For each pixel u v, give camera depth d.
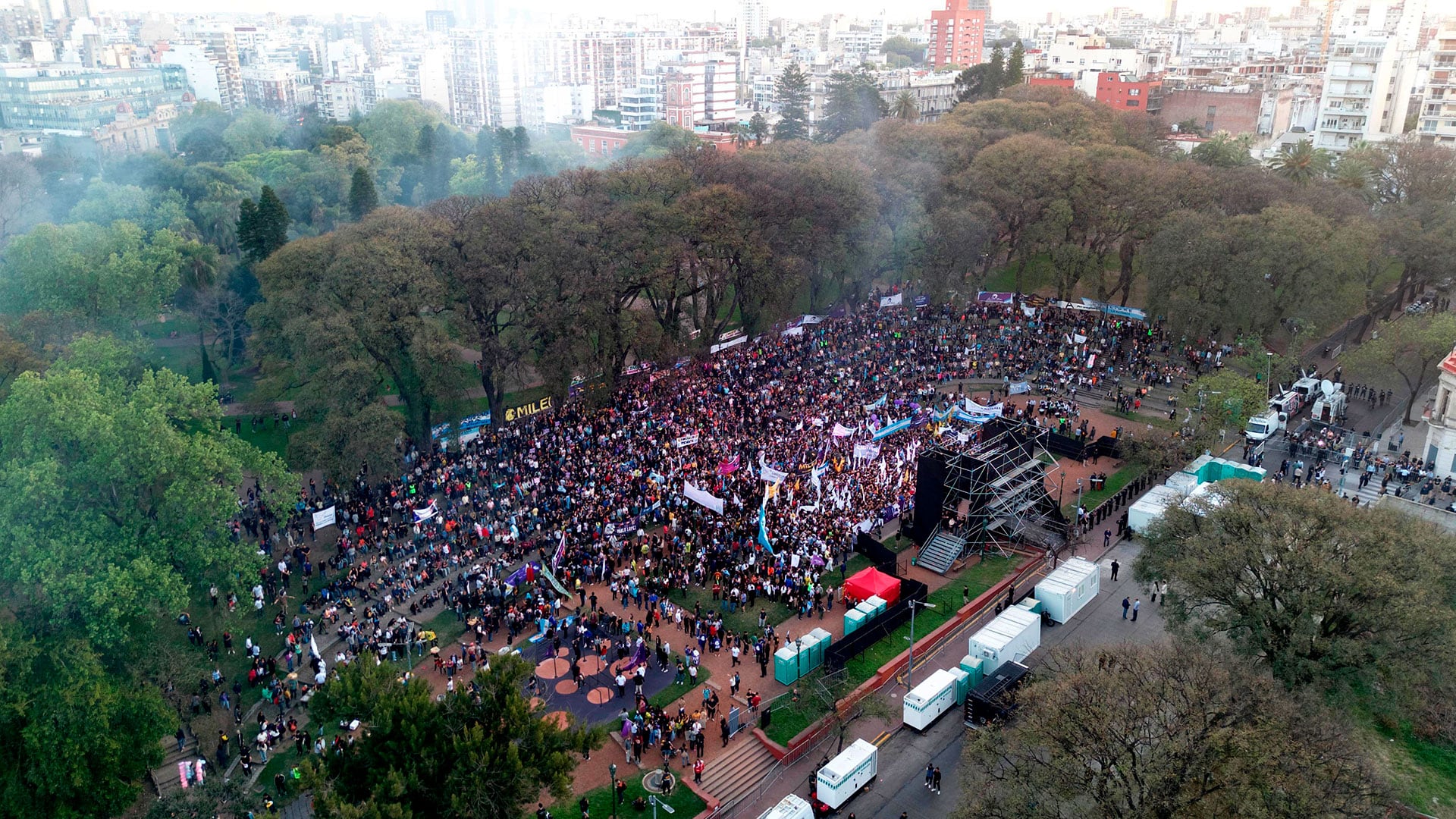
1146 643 60.12
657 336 92.75
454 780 37.69
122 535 51.78
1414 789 46.75
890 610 62.06
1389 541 47.16
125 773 47.34
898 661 58.72
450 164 196.12
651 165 109.81
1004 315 117.25
